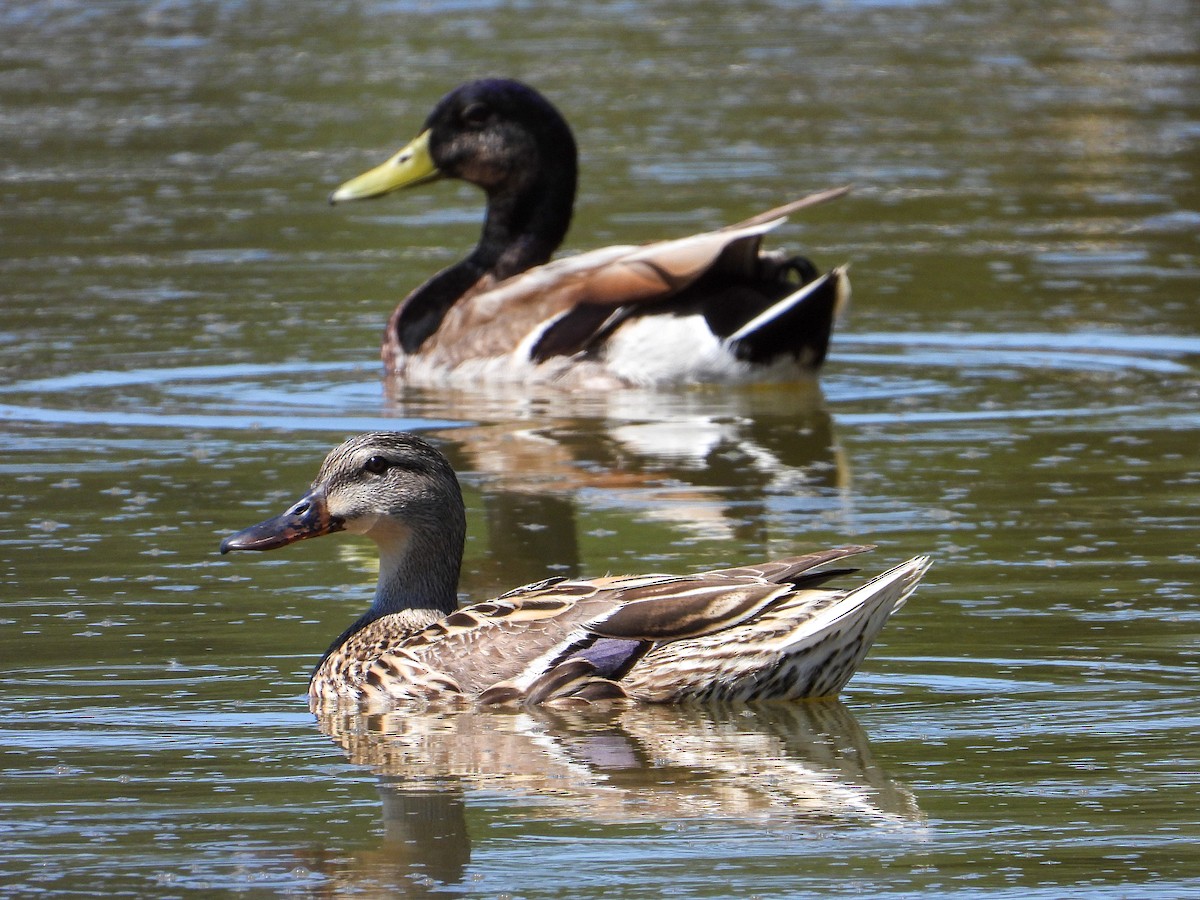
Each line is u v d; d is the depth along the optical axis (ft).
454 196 87.86
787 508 44.21
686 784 28.60
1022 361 60.13
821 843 26.21
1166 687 32.09
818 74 114.83
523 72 113.91
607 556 40.50
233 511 44.16
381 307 67.87
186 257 74.69
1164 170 89.25
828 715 31.42
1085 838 26.21
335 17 134.62
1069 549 40.19
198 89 110.01
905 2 143.02
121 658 34.42
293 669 34.04
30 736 30.71
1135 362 59.47
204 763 29.60
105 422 53.06
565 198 64.90
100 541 41.86
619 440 51.44
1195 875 25.04
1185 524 41.91
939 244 75.97
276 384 58.13
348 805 27.84
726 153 93.09
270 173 89.97
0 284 70.33
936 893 24.63
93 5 142.41
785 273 61.57
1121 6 140.87
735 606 32.19
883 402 55.57
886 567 39.11
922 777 28.63
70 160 93.35
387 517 35.27
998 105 105.70
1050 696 31.86
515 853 26.04
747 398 56.80
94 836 26.76
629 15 136.67
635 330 58.95
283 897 24.72
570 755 29.86
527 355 59.52
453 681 32.65
